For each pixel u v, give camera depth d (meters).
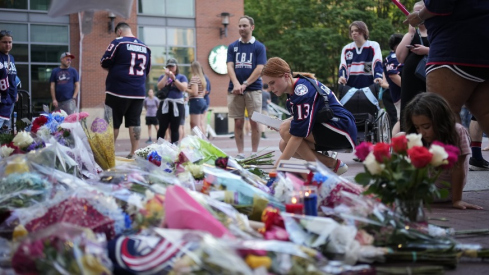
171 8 22.59
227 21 22.94
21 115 9.48
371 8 29.59
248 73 8.30
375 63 8.25
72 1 4.61
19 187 3.21
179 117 9.39
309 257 2.17
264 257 2.11
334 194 3.03
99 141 5.00
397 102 7.77
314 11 29.89
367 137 7.95
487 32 4.20
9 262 2.46
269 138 18.16
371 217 2.74
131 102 7.91
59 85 12.02
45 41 20.97
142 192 3.10
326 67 29.95
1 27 20.48
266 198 3.15
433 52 4.39
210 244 2.02
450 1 4.16
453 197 4.14
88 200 2.78
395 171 2.80
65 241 2.17
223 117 21.64
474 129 6.80
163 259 2.20
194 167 3.57
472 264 2.72
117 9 4.70
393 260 2.66
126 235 2.57
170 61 9.36
